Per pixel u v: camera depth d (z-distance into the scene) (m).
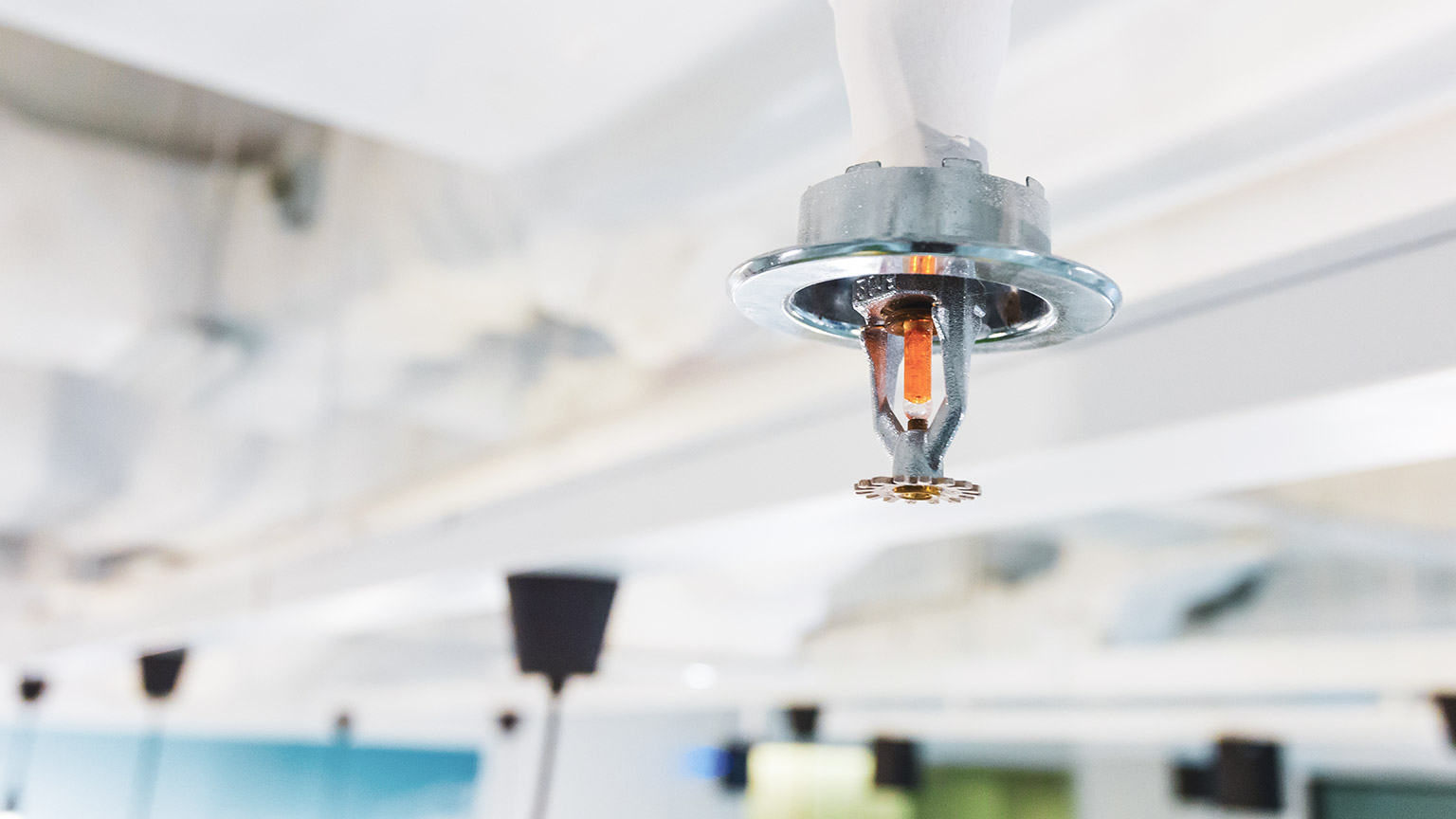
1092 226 1.29
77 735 8.54
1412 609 3.20
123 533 2.82
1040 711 7.33
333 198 1.38
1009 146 1.18
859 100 0.82
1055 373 1.44
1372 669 4.28
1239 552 2.74
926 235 0.72
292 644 4.64
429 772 11.54
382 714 8.83
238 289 1.58
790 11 1.04
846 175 0.76
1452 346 1.06
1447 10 0.91
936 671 5.17
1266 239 1.20
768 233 1.40
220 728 9.59
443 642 4.61
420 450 2.21
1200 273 1.26
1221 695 5.47
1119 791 9.50
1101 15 0.97
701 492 1.96
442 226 1.41
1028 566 3.01
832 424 1.73
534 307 1.60
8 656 4.70
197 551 3.01
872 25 0.80
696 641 4.50
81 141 1.30
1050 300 0.78
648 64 1.14
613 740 10.90
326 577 3.03
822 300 0.85
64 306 1.64
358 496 2.53
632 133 1.23
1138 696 5.80
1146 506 2.33
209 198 1.38
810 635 4.24
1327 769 7.97
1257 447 1.35
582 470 2.26
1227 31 0.97
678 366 1.75
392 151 1.31
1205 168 1.16
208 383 1.91
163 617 3.71
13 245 1.47
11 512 2.62
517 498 2.44
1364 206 1.12
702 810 11.17
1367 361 1.12
